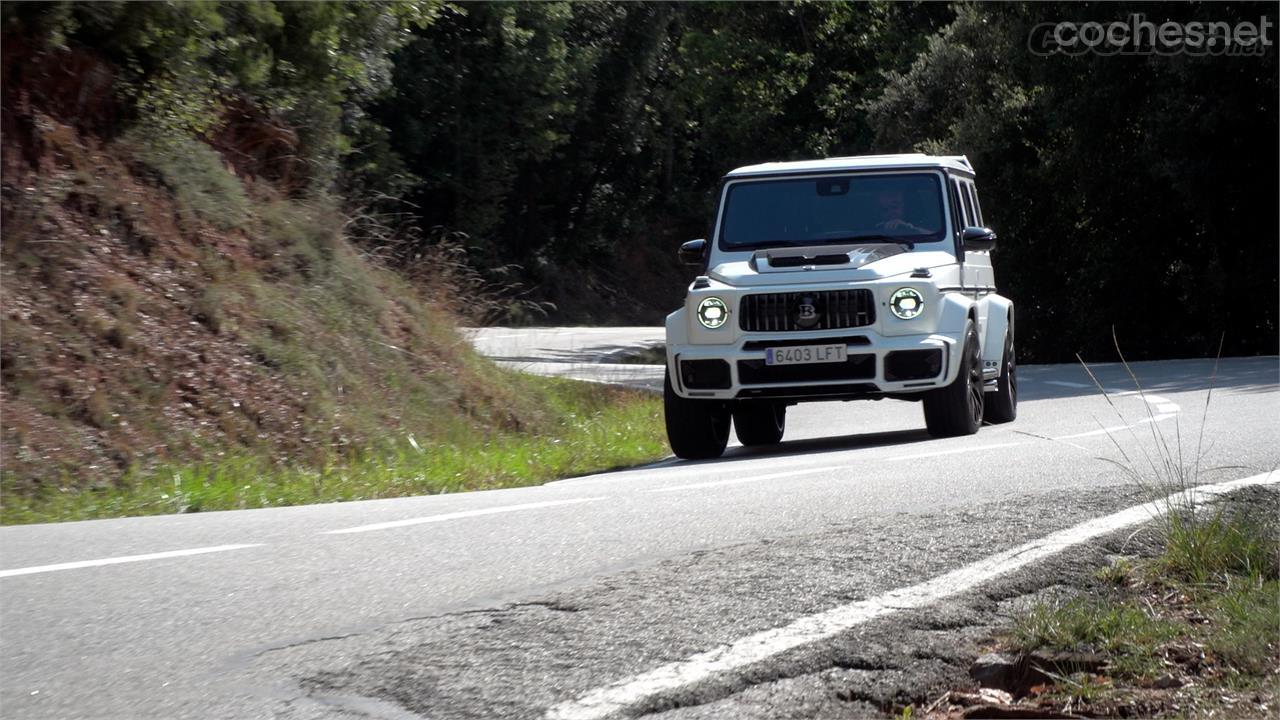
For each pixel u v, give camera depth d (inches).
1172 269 1569.9
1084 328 1582.2
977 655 192.4
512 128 2498.8
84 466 467.8
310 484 478.6
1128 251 1536.7
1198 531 239.6
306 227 684.1
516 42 2437.3
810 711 174.4
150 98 653.3
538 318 2610.7
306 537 295.7
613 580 238.5
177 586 246.7
